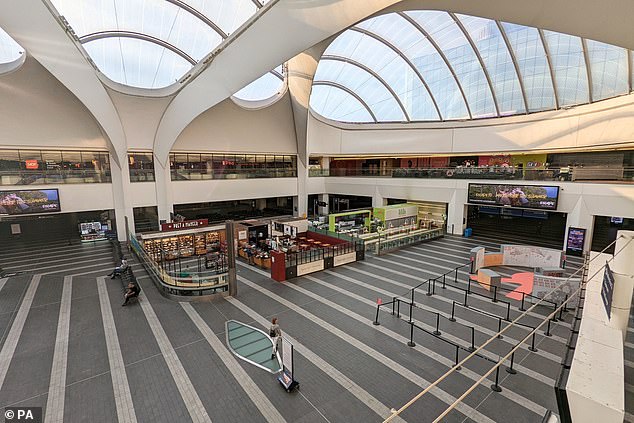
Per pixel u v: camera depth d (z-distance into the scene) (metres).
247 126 26.69
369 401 7.07
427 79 25.06
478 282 14.31
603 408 3.21
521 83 21.31
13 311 11.65
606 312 5.68
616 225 22.70
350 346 9.27
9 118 18.58
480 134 24.77
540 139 21.58
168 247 19.50
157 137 22.64
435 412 6.73
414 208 26.75
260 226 21.64
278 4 11.34
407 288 13.88
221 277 13.12
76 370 8.20
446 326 10.48
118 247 20.39
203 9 18.02
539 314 11.37
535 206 20.05
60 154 21.19
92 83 17.20
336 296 13.02
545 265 16.59
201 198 24.86
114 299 12.76
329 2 9.52
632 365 8.01
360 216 27.61
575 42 17.66
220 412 6.79
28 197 19.12
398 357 8.72
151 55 21.23
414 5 7.83
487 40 20.08
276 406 6.94
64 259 18.62
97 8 16.97
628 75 16.84
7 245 22.03
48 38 12.70
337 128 31.28
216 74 16.58
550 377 7.86
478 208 31.38
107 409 6.89
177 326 10.53
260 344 9.42
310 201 35.94
